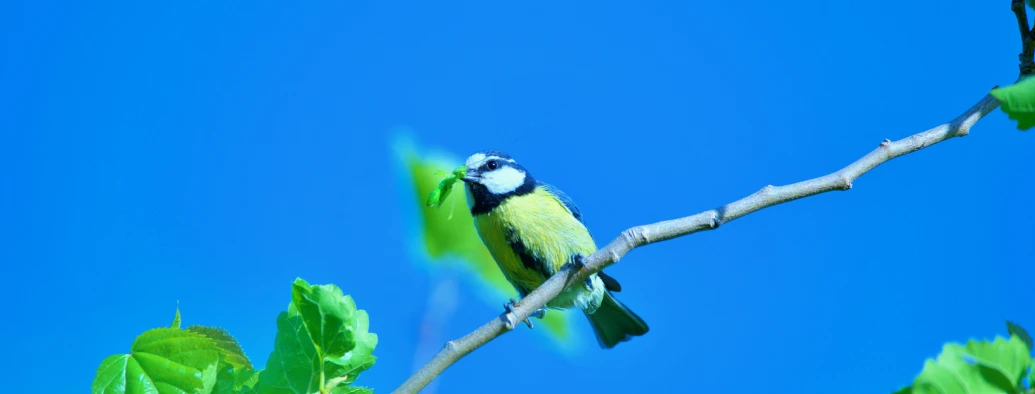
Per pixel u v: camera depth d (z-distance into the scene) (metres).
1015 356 4.61
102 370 6.18
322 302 5.93
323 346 5.96
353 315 5.98
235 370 6.38
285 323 6.09
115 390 6.14
